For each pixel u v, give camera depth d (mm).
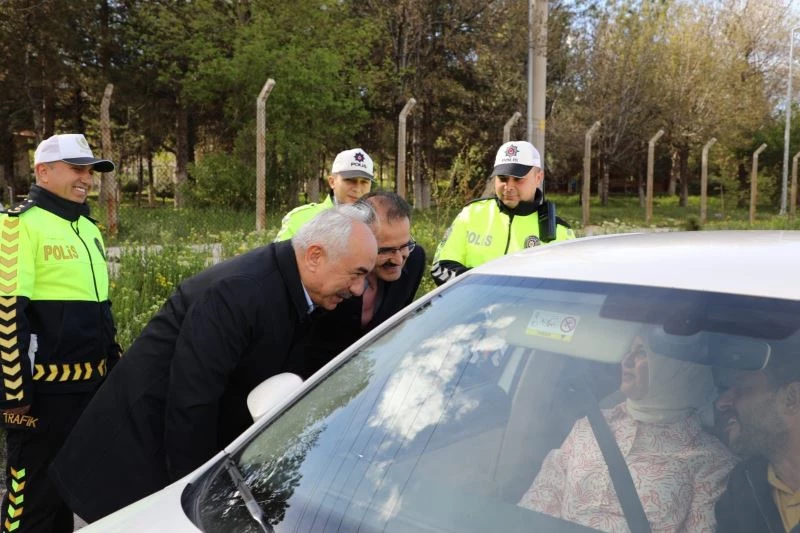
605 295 1903
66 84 32812
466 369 1974
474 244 4336
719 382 1631
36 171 3406
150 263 7793
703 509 1542
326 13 26547
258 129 13289
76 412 3385
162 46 27609
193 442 2529
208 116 35688
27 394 3166
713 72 40094
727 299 1719
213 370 2514
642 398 1708
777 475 1514
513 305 2047
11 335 3129
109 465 2660
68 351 3340
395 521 1639
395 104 33000
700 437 1622
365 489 1736
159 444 2672
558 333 1895
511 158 4223
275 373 2723
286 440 1977
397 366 2072
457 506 1656
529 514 1617
